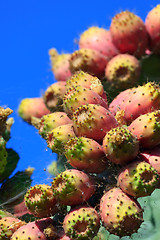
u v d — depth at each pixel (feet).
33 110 5.41
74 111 3.40
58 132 3.41
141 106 3.39
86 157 3.25
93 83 3.53
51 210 3.31
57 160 3.95
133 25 4.97
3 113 3.91
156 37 4.98
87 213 3.14
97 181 3.29
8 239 3.35
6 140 4.12
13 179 3.98
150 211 3.43
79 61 4.88
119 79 4.71
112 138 3.18
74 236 3.12
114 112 3.57
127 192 3.14
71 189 3.17
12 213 3.83
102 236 3.40
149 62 4.91
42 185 3.35
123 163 3.22
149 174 3.15
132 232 3.12
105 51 4.98
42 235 3.26
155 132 3.25
